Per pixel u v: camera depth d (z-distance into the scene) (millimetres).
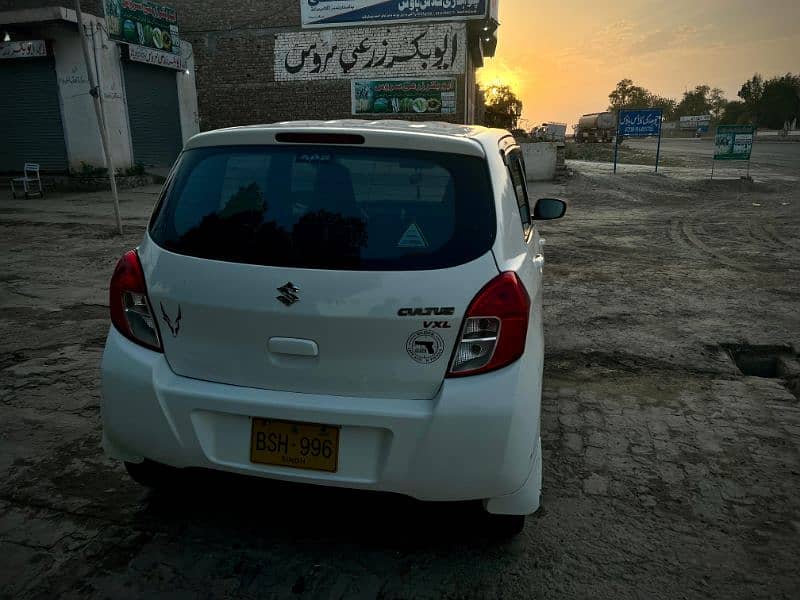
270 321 2133
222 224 2283
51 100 17219
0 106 17641
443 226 2160
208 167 2414
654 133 24188
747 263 8422
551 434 3494
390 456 2100
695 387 4184
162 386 2260
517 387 2107
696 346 4977
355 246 2139
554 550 2502
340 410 2098
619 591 2279
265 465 2217
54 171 17781
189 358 2279
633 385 4215
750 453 3301
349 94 22562
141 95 19094
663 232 11250
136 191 16984
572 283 7250
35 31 16688
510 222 2357
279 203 2254
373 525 2637
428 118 22062
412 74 21797
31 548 2445
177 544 2494
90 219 11641
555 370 4488
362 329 2070
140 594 2211
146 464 2660
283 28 22531
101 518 2656
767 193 18438
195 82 23531
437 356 2076
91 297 6312
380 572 2354
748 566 2422
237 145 2398
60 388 4020
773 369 4945
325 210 2209
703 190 19125
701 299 6484
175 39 20078
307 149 2307
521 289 2152
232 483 2941
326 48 22328
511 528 2467
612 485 2984
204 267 2223
